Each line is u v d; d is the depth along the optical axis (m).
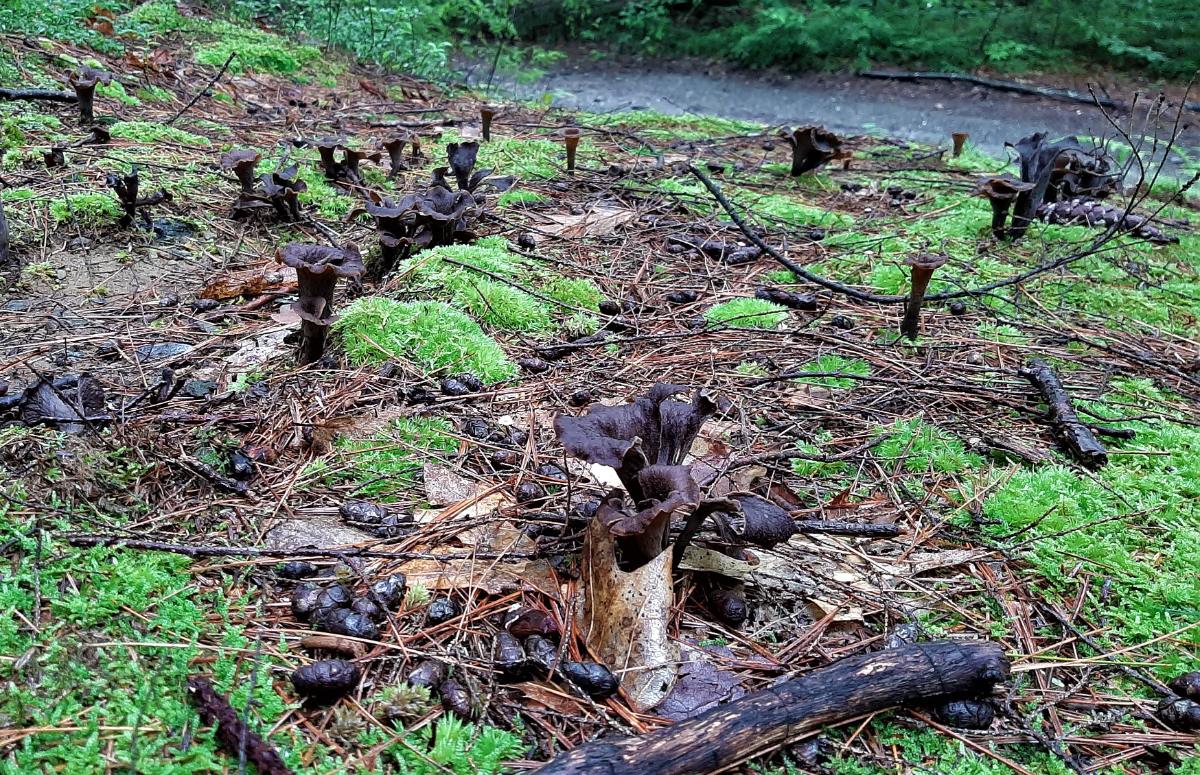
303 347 4.17
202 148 7.24
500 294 4.88
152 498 3.10
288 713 2.33
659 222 6.79
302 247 4.02
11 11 8.91
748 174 8.66
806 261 6.22
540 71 16.98
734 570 2.96
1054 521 3.40
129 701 2.26
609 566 2.66
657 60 20.09
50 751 2.10
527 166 8.04
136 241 5.40
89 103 7.10
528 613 2.72
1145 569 3.16
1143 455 3.88
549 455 3.62
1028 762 2.42
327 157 6.89
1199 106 14.91
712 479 2.96
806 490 3.55
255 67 10.84
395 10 14.18
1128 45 17.22
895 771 2.35
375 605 2.69
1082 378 4.64
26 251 5.08
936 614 2.95
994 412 4.27
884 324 5.20
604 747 2.17
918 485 3.62
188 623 2.54
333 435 3.62
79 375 3.71
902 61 18.14
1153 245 7.01
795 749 2.36
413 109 10.77
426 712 2.40
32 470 3.01
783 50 18.67
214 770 2.14
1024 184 6.45
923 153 10.27
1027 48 17.61
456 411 3.92
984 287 5.68
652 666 2.55
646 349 4.69
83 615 2.50
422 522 3.14
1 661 2.32
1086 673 2.74
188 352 4.21
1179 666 2.74
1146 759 2.47
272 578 2.80
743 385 4.30
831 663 2.70
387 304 4.45
